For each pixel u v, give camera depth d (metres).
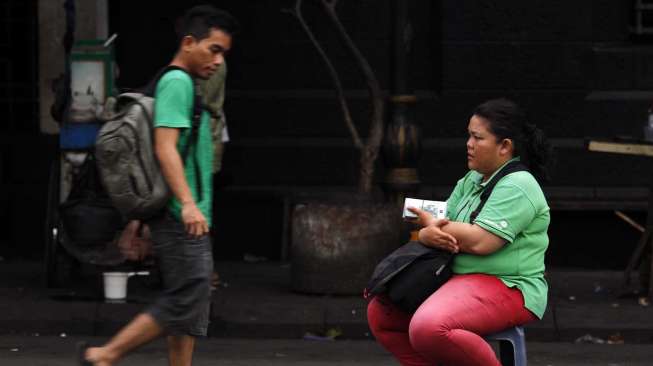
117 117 15.59
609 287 26.70
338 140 31.05
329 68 26.09
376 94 25.70
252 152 31.00
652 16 30.97
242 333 23.25
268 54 30.94
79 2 29.17
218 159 25.16
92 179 25.41
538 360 21.50
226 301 23.97
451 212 15.93
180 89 15.39
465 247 15.07
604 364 21.17
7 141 30.75
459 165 30.86
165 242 15.70
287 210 30.30
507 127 15.28
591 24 30.88
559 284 27.05
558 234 30.86
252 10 30.84
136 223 16.67
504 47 30.81
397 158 25.58
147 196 15.44
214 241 30.94
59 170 25.81
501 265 15.12
